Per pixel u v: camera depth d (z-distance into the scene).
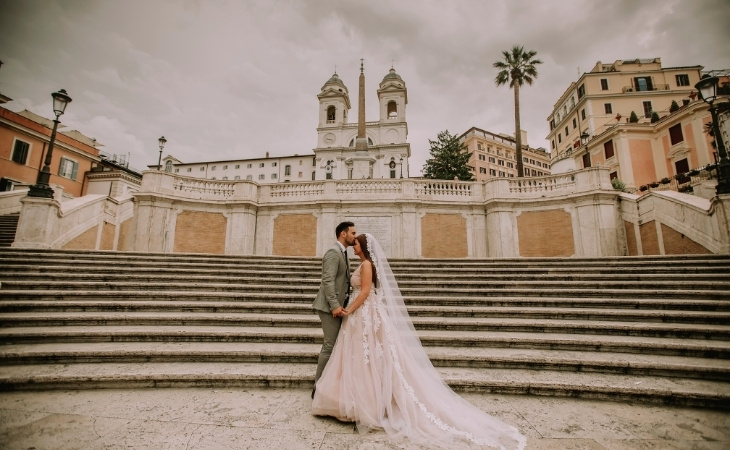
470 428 3.01
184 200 15.41
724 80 26.66
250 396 3.81
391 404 3.21
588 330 5.39
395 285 3.95
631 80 38.94
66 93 10.60
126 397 3.74
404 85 56.31
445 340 5.12
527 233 15.70
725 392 3.64
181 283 7.32
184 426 3.10
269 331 5.29
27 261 7.82
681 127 28.30
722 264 7.83
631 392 3.78
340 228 4.10
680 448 2.82
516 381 3.98
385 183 16.38
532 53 29.62
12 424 3.08
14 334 4.81
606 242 14.20
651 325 5.30
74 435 2.91
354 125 54.28
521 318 6.12
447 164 38.94
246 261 9.52
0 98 23.88
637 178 29.86
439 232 16.08
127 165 41.53
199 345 4.95
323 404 3.29
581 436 3.01
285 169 64.75
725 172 9.80
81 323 5.44
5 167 24.47
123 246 16.78
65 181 29.36
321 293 3.78
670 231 12.04
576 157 37.16
